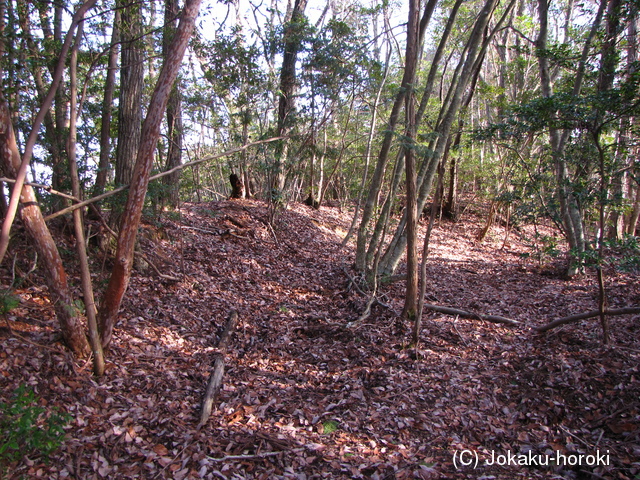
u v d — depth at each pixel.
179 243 9.08
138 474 3.34
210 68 10.18
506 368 5.67
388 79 14.30
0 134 3.63
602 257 5.43
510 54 19.73
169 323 6.18
